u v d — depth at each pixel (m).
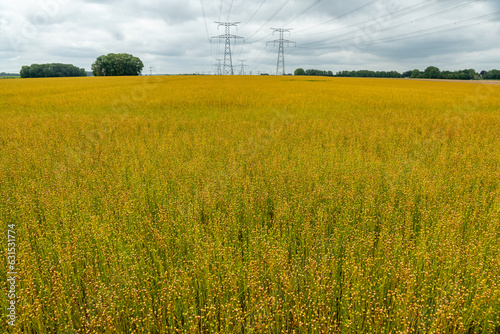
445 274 3.65
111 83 44.62
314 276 3.74
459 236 4.52
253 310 3.44
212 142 10.72
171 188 6.69
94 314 3.52
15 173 6.98
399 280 3.68
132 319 3.15
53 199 5.59
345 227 4.83
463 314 3.32
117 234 4.51
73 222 4.97
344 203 5.83
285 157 8.57
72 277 3.91
